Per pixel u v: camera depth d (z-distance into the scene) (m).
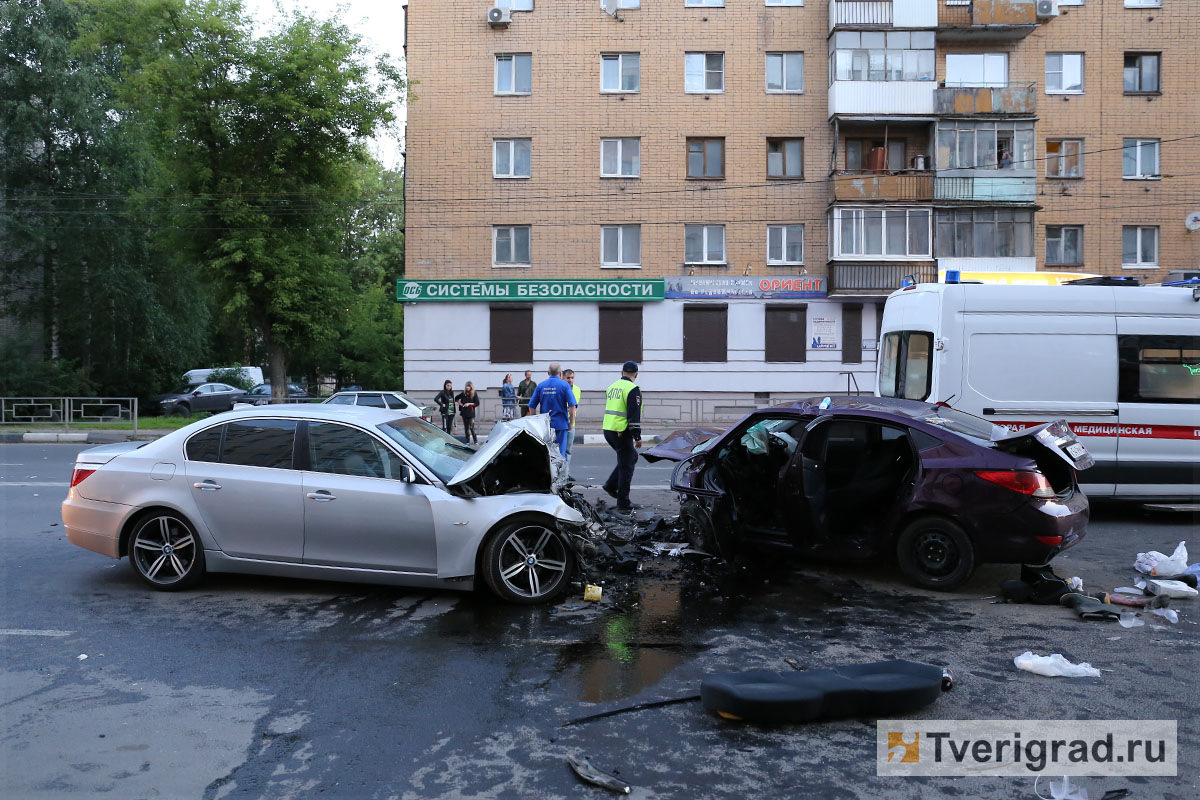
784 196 28.34
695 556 7.46
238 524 6.25
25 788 3.44
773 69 28.47
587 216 28.55
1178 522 9.68
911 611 6.01
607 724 4.08
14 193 32.56
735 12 28.34
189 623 5.67
